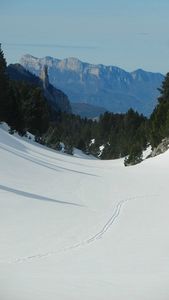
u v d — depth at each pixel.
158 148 80.00
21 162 53.34
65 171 54.75
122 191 38.84
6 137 76.50
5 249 17.16
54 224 22.58
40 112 118.06
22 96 118.00
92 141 192.62
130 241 19.22
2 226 21.19
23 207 26.55
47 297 11.54
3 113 94.44
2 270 14.15
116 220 24.95
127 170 62.88
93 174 55.22
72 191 37.16
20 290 12.04
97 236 20.42
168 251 16.97
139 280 13.14
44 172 49.16
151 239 19.42
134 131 157.75
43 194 33.12
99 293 11.92
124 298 11.55
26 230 20.69
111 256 16.41
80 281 13.01
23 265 14.92
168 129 81.81
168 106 92.25
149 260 15.69
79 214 26.14
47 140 112.75
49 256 16.36
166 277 13.40
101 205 30.67
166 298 11.58
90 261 15.65
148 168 62.59
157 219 25.05
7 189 32.66
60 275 13.62
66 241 19.09
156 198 34.53
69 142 125.00
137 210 28.69
